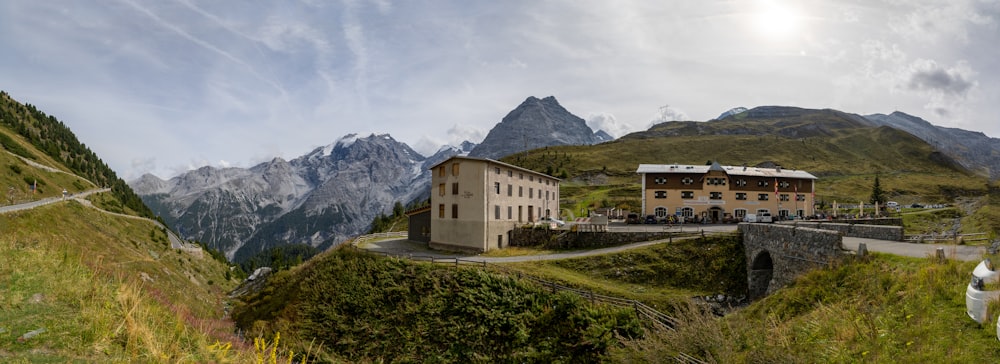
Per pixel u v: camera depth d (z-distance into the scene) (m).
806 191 79.69
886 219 61.12
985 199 103.06
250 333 32.00
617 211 88.56
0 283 12.18
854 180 158.50
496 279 34.91
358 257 43.19
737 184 76.75
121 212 106.75
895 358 12.37
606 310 29.30
